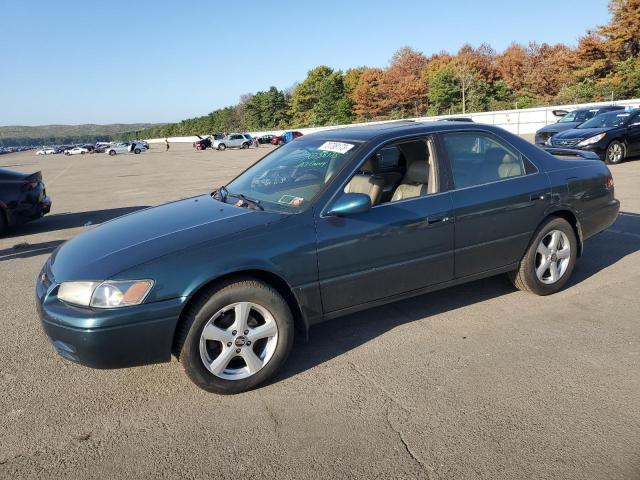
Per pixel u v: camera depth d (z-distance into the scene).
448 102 62.75
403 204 3.66
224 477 2.42
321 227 3.32
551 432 2.64
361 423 2.79
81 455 2.63
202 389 3.10
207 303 2.97
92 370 3.55
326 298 3.39
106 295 2.82
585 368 3.27
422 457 2.50
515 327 3.92
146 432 2.80
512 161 4.26
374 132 3.86
